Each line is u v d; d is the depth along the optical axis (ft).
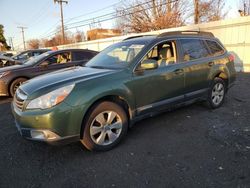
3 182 9.32
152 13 81.56
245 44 33.83
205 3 76.07
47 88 10.43
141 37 15.24
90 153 11.40
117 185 8.95
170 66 13.88
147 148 11.74
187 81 14.78
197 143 12.10
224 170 9.64
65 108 10.08
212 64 16.44
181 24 76.38
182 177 9.29
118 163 10.46
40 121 9.89
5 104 21.74
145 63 12.42
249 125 14.23
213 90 17.02
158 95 13.35
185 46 15.11
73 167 10.27
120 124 11.93
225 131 13.44
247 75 31.91
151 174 9.57
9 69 24.27
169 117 15.97
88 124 10.89
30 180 9.43
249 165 9.93
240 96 21.06
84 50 27.84
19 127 10.67
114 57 14.21
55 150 11.82
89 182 9.20
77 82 10.77
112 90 11.30
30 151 11.79
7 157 11.25
